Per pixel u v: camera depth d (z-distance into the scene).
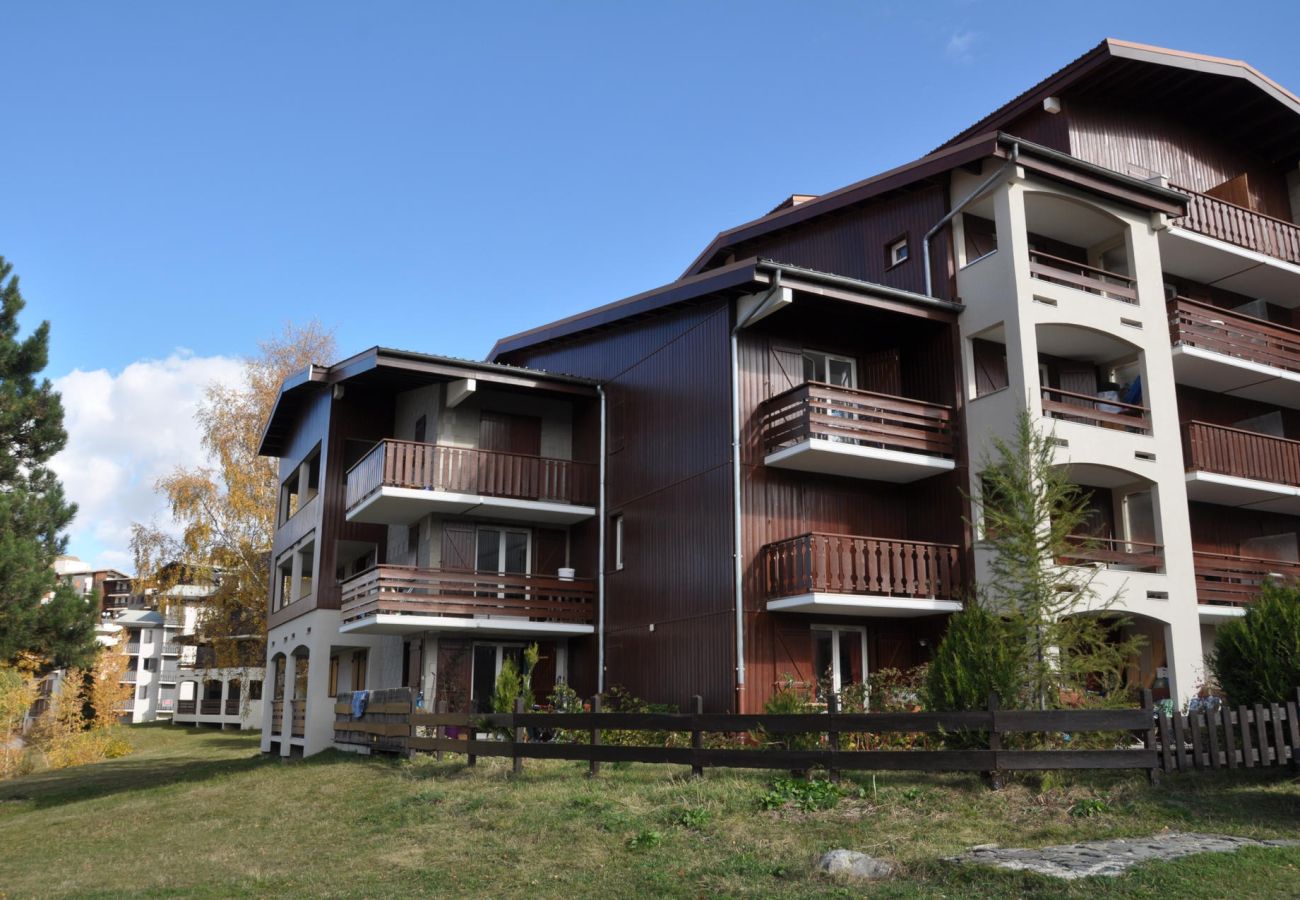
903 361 19.05
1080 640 12.67
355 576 21.17
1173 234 19.44
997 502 13.93
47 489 27.47
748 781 12.06
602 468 21.66
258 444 31.58
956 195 18.42
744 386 17.75
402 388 23.39
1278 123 22.44
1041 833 9.49
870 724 11.32
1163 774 11.02
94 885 11.52
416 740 17.25
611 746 13.38
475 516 21.48
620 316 20.36
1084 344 18.33
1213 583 18.42
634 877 9.42
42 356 28.17
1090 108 20.56
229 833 14.13
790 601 16.34
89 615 26.48
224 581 34.69
